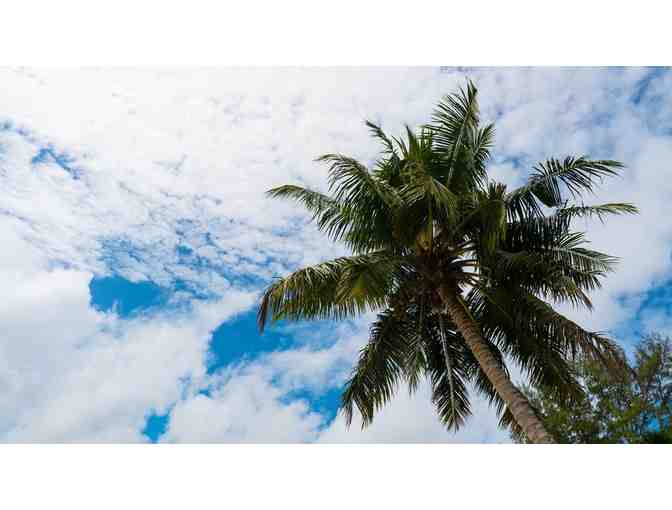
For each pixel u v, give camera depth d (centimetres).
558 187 934
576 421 1275
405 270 993
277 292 855
